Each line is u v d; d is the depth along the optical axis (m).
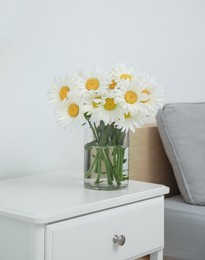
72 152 1.91
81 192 1.43
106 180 1.45
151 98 1.44
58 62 1.82
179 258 1.83
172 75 2.33
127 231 1.40
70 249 1.24
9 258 1.24
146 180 2.01
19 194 1.40
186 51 2.41
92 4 1.93
